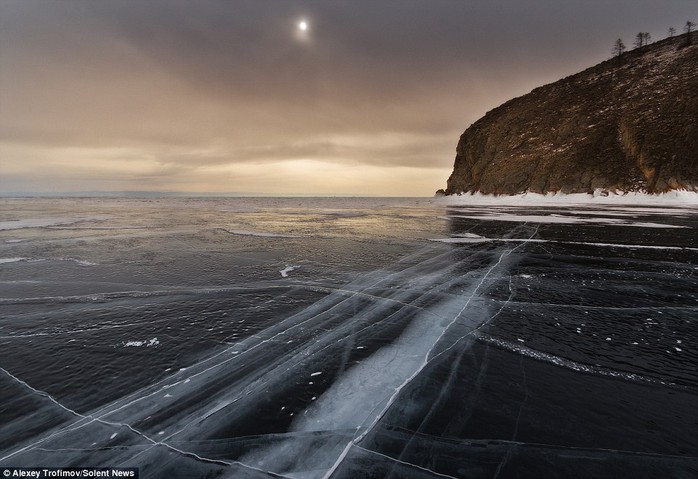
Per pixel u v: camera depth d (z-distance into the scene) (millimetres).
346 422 2428
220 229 15148
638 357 3391
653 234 12133
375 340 3855
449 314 4680
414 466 2004
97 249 9984
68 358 3457
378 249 9898
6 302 5258
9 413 2580
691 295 5461
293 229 15094
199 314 4746
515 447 2145
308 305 5117
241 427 2395
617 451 2105
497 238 11836
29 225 16625
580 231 13219
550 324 4281
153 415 2551
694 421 2404
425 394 2762
